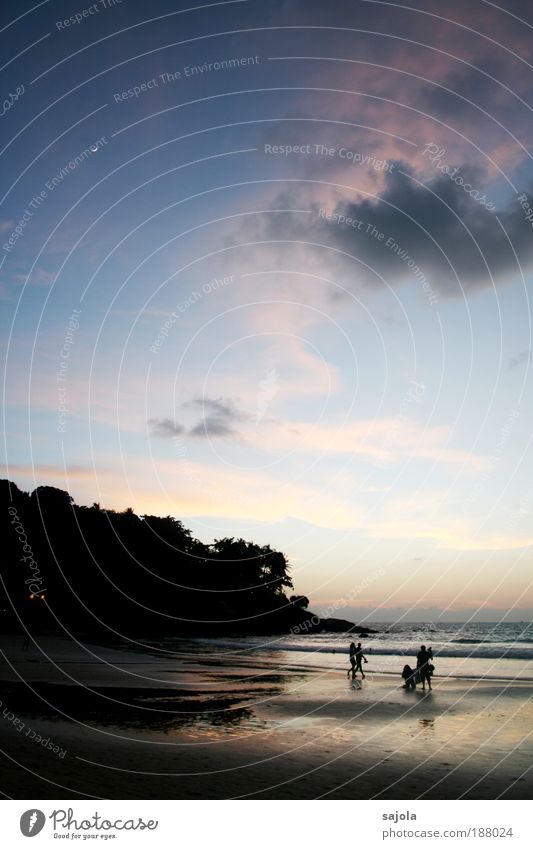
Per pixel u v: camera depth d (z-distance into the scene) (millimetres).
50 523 64125
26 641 36812
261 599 78812
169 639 56594
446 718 16625
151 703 18172
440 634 100438
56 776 9859
